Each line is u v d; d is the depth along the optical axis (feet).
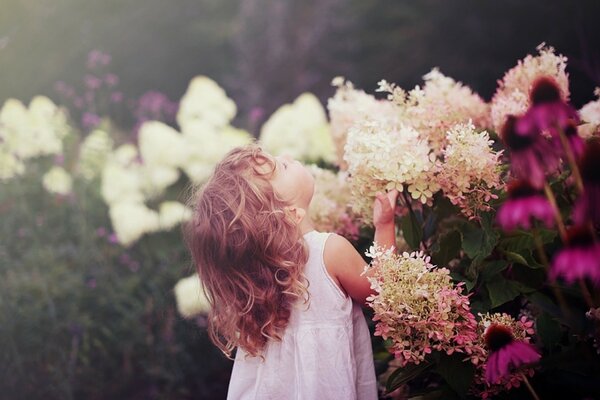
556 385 5.45
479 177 5.28
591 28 16.98
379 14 23.21
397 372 5.45
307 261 5.55
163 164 11.79
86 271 10.97
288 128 11.45
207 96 13.08
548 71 6.21
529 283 5.69
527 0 18.90
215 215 5.62
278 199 5.60
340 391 5.33
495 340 4.77
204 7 27.53
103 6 27.66
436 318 4.88
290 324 5.55
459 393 5.09
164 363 9.89
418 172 5.36
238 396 5.78
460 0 20.92
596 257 4.21
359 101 7.21
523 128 4.57
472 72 20.24
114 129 17.66
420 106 6.11
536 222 5.65
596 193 4.29
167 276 10.51
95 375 9.95
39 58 26.76
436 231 6.57
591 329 5.33
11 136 12.92
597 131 5.99
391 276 5.02
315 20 24.11
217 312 5.83
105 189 11.43
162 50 27.58
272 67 24.18
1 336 10.04
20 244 11.57
